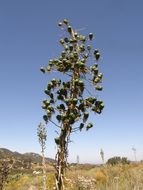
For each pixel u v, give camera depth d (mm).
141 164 22344
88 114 4496
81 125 4441
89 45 4902
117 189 13773
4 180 11234
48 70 4809
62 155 4262
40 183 19328
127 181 14539
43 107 4648
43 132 11562
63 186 4152
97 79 4672
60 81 4762
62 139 4336
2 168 11227
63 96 4648
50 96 4672
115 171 19641
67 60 4750
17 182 20406
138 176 15477
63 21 5145
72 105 4516
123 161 25016
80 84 4574
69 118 4387
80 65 4688
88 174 19312
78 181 12898
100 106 4602
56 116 4480
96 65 4773
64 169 4234
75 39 4980
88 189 14156
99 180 17812
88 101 4602
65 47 4969
